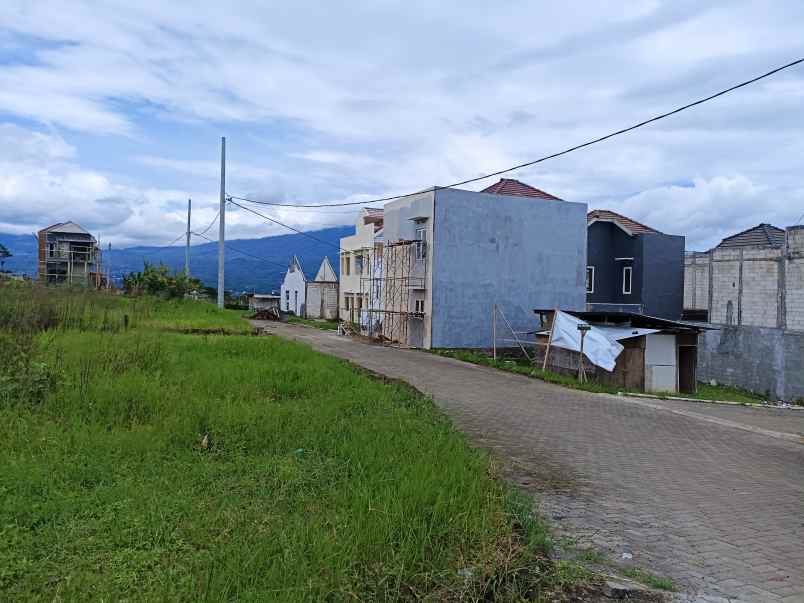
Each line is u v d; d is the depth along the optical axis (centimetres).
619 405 1351
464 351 2438
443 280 2502
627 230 3050
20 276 1981
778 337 2364
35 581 346
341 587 349
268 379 971
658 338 1898
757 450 970
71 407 696
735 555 491
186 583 348
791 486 743
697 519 576
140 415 705
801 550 512
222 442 638
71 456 553
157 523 427
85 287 2005
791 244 2366
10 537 395
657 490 669
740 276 2556
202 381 908
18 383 738
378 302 3161
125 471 531
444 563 394
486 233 2569
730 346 2547
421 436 674
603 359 1750
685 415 1289
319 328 3844
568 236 2706
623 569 443
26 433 602
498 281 2588
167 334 1541
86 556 380
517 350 2588
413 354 2259
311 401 859
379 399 905
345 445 623
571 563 434
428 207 2528
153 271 3170
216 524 431
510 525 459
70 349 1035
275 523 432
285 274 5788
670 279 3028
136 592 340
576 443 890
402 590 366
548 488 641
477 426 955
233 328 1955
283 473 545
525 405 1230
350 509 455
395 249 2875
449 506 458
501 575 394
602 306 3097
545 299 2662
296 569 358
